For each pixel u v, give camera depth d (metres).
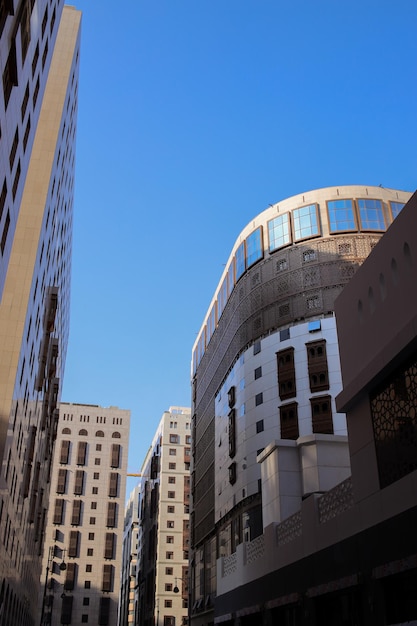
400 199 58.75
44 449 69.38
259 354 56.31
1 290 28.75
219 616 34.69
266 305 57.75
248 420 54.78
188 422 129.12
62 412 131.50
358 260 54.84
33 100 32.81
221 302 70.31
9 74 24.45
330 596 18.78
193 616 65.44
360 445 17.84
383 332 17.28
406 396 15.60
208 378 72.75
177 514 118.56
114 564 119.19
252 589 27.98
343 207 57.72
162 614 108.56
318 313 53.91
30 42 28.64
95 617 113.50
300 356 52.88
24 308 41.31
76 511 122.31
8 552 42.47
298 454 26.72
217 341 70.00
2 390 38.22
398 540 14.68
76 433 130.25
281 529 24.59
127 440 132.62
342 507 18.78
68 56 55.50
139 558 143.00
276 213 61.19
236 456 56.12
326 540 19.28
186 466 124.00
